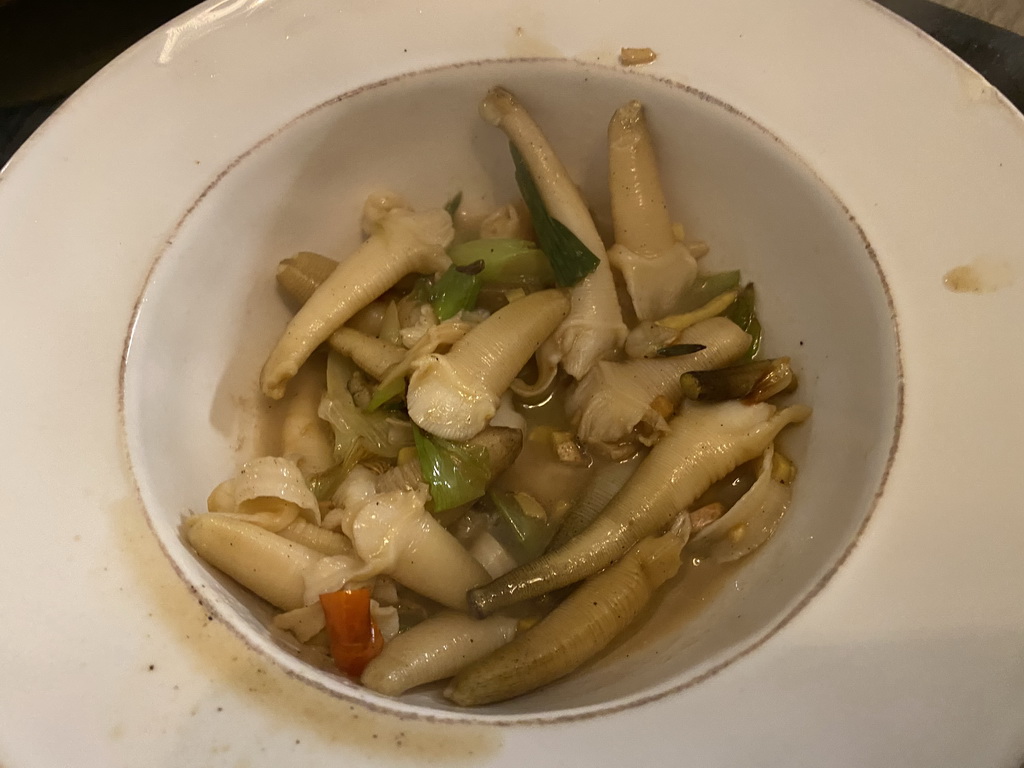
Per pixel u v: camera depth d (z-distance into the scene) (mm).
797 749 144
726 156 207
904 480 163
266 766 144
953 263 178
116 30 231
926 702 146
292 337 204
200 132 201
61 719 148
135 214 194
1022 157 181
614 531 184
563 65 208
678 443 194
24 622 155
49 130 193
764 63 200
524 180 215
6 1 218
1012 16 233
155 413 186
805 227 198
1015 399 165
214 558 174
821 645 151
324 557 181
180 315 197
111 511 165
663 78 204
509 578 179
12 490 166
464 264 219
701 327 210
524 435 213
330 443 210
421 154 228
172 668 151
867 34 195
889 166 189
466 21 209
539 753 143
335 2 205
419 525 182
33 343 180
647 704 146
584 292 209
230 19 203
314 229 224
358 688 152
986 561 154
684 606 189
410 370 200
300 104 206
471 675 166
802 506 188
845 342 190
